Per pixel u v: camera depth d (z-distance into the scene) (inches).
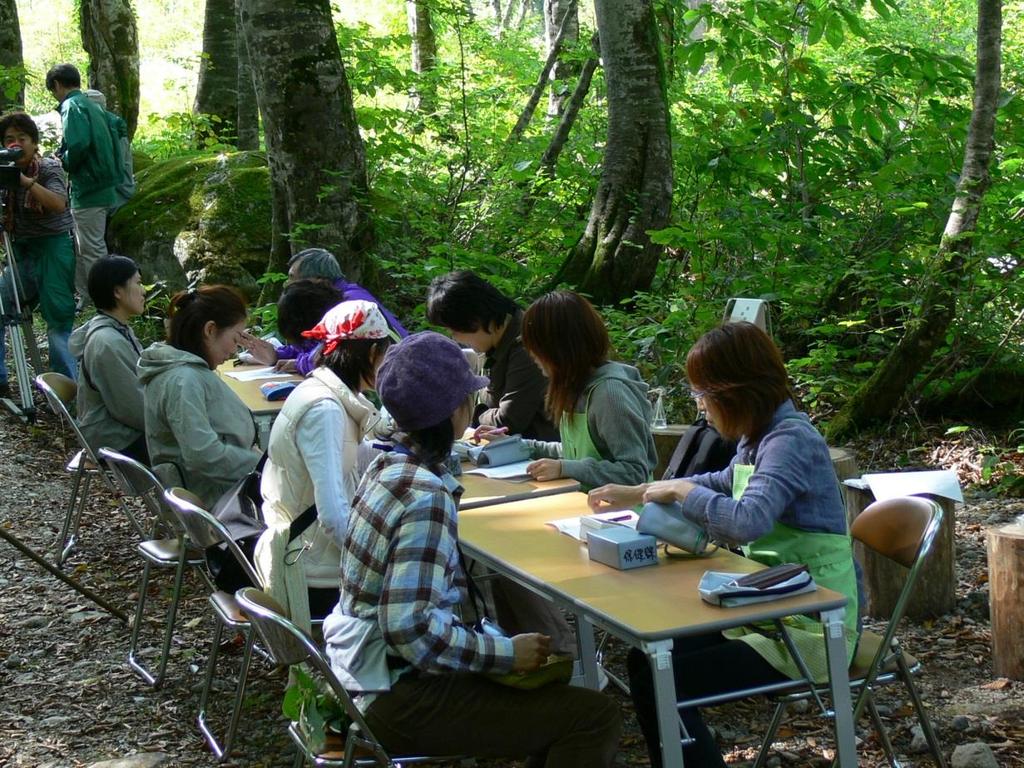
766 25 403.5
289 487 147.9
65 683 183.8
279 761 156.5
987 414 295.6
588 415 161.8
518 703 110.0
